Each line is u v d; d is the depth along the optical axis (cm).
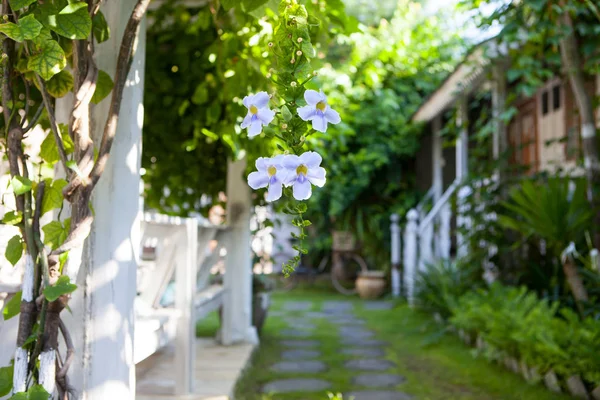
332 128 582
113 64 196
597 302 483
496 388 399
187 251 344
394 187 1151
